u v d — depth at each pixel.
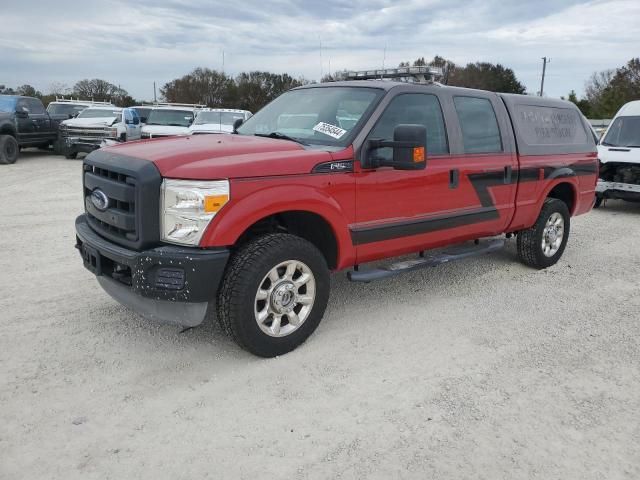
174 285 3.57
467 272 6.39
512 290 5.79
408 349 4.30
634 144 11.11
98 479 2.76
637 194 10.51
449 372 3.94
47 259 6.43
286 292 4.00
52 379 3.69
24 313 4.77
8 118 17.08
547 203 6.42
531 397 3.63
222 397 3.53
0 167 16.03
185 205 3.54
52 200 10.48
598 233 8.93
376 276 4.66
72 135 18.25
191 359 4.02
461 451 3.05
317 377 3.82
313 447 3.05
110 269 4.09
